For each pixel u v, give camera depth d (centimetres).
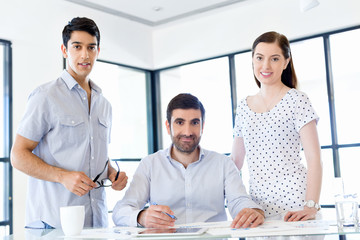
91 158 198
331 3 432
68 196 185
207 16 518
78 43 192
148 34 563
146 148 583
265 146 190
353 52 451
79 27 192
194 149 187
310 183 179
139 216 156
